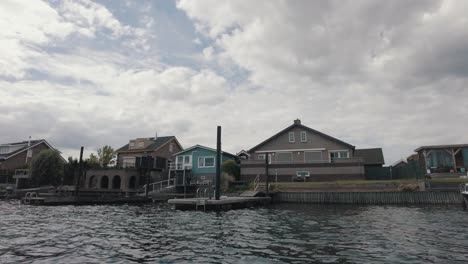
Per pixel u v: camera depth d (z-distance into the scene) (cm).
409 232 1162
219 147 2294
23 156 5362
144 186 3747
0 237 1096
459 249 877
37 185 4206
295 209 2234
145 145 4888
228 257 819
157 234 1173
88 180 4134
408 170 3156
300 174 3419
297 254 845
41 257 807
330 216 1731
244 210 2191
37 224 1436
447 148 3431
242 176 3572
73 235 1142
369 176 3644
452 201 2433
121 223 1481
